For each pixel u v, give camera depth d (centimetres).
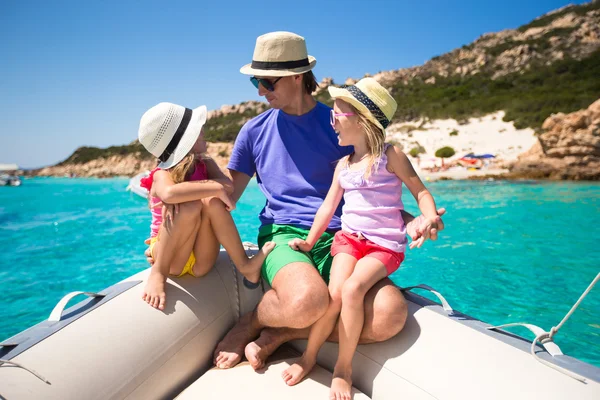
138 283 232
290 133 269
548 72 4341
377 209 224
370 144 227
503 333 196
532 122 2847
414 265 544
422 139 3106
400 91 5266
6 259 628
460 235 702
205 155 250
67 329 189
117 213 1130
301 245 236
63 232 843
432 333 203
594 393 151
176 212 219
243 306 257
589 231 702
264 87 261
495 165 1944
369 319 203
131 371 188
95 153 7175
